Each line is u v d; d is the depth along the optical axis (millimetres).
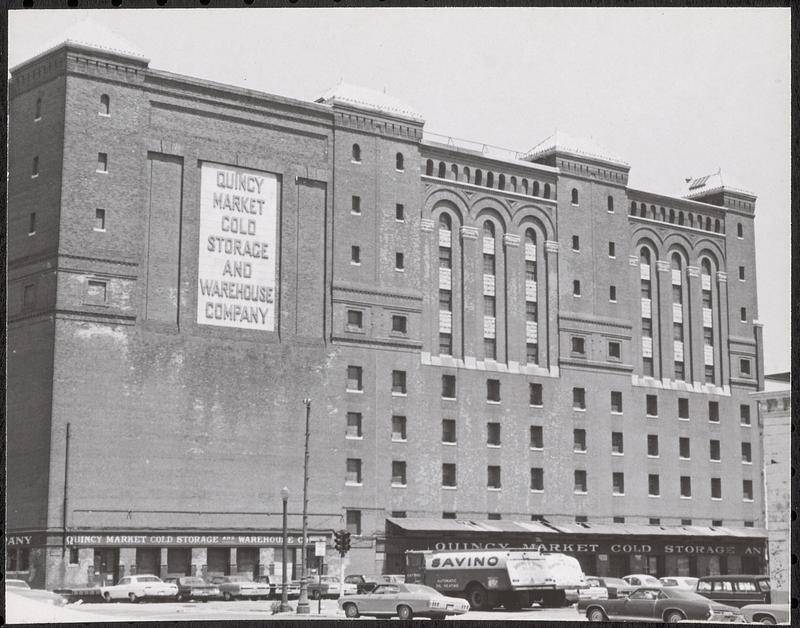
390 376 85500
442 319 89000
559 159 96500
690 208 102750
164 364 75875
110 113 76000
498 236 92500
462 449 88250
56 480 71250
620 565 93375
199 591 69312
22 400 73625
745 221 104812
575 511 93062
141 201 76562
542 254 94750
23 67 76688
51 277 73250
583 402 95000
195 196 78625
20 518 72250
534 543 88062
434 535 84000
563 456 93125
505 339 91875
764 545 100438
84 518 71750
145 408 74812
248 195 80750
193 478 75875
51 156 74688
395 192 87438
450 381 88562
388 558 83250
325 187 84250
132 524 73188
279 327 81000
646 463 97500
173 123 78375
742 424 103000
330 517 81000
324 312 83188
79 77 75062
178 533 74562
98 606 64312
